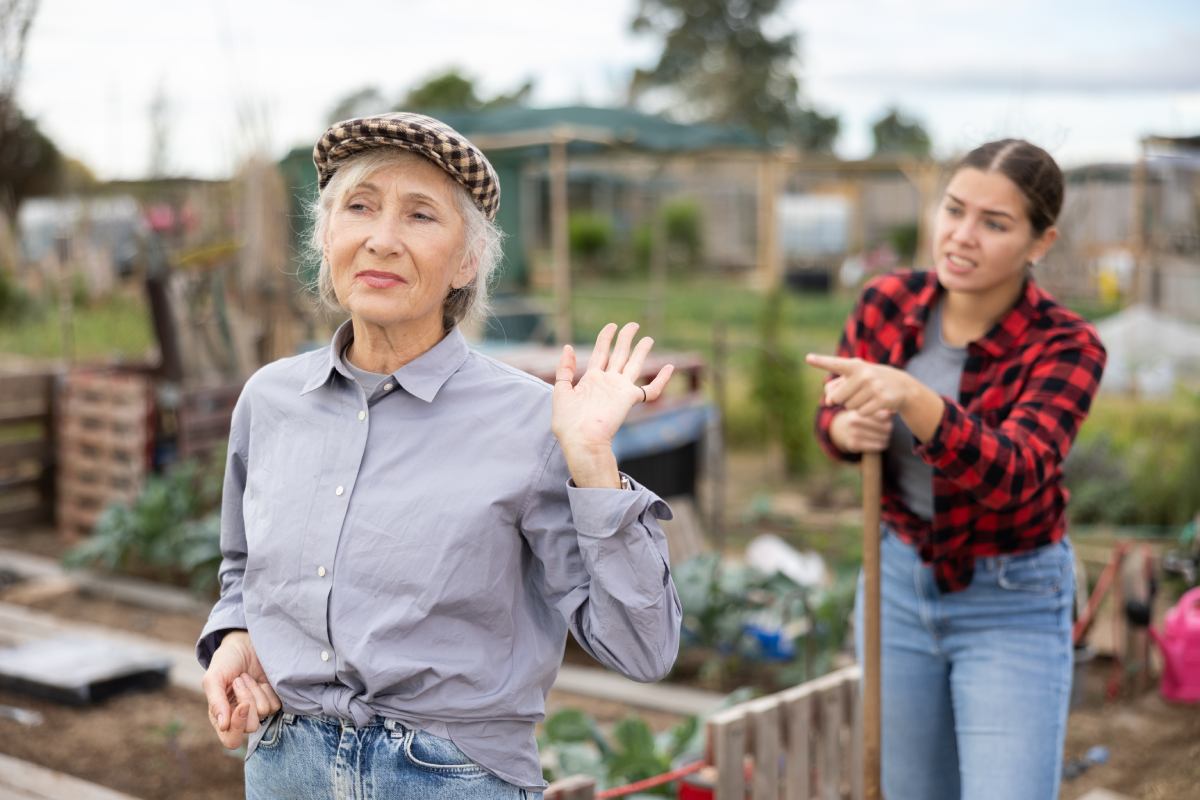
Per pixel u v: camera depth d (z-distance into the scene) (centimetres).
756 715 299
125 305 1514
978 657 244
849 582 495
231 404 705
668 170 2734
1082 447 788
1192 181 1392
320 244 174
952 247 239
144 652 489
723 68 4841
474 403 167
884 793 264
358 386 167
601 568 154
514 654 166
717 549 687
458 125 1034
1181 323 1283
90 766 397
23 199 1662
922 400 219
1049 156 235
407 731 162
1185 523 704
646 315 1788
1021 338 244
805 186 3000
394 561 160
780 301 982
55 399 727
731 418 1020
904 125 5625
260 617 173
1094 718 459
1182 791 389
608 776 337
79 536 704
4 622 552
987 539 240
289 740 170
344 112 1934
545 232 2814
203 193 941
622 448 601
